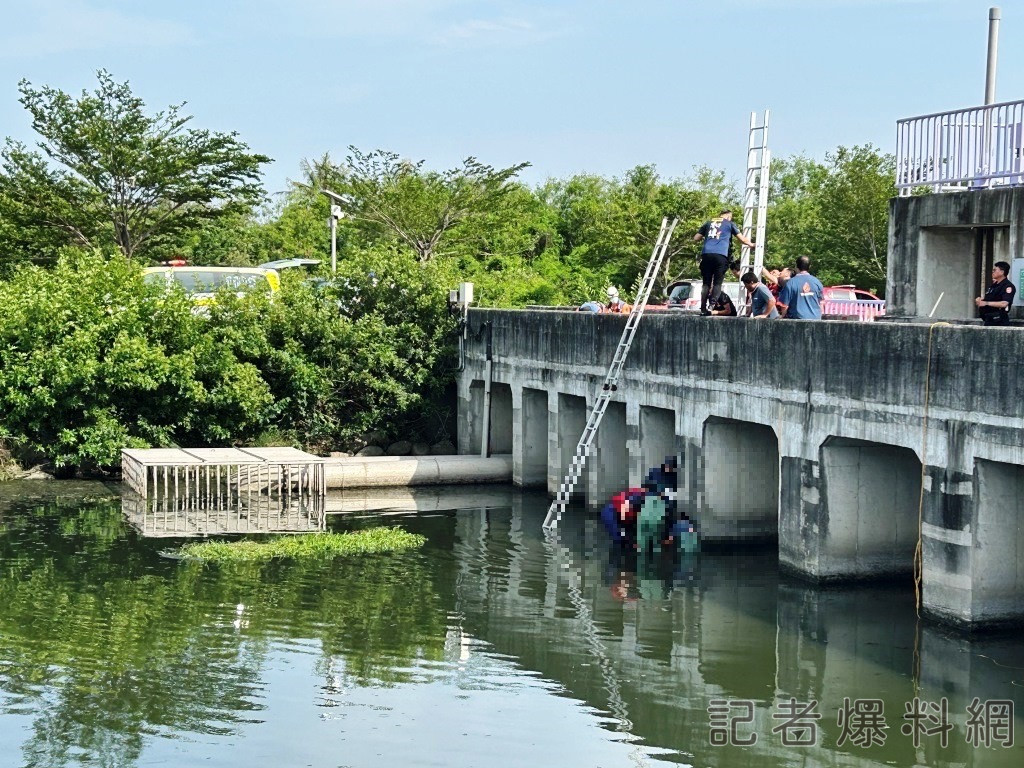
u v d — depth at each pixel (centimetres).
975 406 2023
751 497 2886
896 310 2819
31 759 1752
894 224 2816
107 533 3186
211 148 5366
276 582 2683
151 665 2139
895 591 2430
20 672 2102
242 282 4453
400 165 6366
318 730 1847
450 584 2661
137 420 4075
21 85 5109
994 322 2280
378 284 4397
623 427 3412
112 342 4038
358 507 3597
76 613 2445
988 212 2594
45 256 5306
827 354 2372
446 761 1739
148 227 5488
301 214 7675
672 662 2127
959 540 2073
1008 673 2003
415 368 4362
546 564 2836
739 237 2891
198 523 3331
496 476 4038
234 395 4084
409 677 2077
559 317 3556
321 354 4303
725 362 2716
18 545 3036
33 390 3928
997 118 2575
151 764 1734
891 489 2434
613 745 1795
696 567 2752
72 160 5259
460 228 6334
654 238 5991
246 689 2023
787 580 2527
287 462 3644
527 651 2200
